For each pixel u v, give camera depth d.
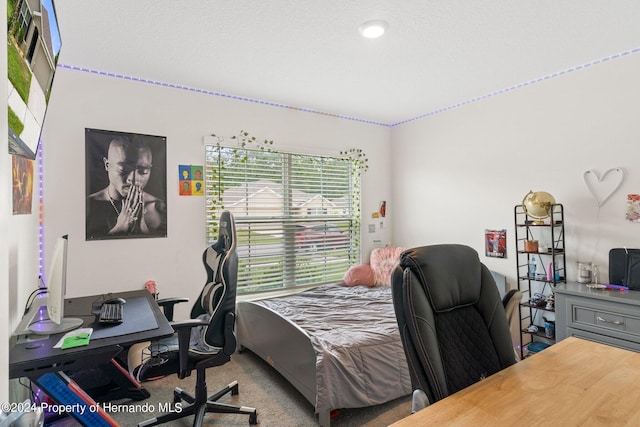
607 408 1.00
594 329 2.35
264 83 3.08
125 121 2.88
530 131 3.13
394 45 2.41
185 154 3.15
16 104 1.00
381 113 4.02
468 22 2.12
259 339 2.87
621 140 2.60
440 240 3.93
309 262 3.92
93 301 2.15
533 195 2.86
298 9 1.98
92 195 2.74
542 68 2.83
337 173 4.14
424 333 1.17
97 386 2.29
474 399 1.05
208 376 2.74
